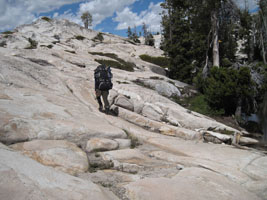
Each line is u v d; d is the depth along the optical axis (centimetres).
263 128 1298
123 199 307
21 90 736
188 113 1025
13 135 440
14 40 1956
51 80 930
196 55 2206
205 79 1565
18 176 257
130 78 1434
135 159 498
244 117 1427
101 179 373
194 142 739
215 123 954
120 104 948
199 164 496
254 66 1775
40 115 569
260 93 1518
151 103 1046
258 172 458
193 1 1928
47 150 421
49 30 2717
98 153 498
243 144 931
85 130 552
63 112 646
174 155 553
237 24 1997
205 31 2133
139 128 802
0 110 518
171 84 1554
